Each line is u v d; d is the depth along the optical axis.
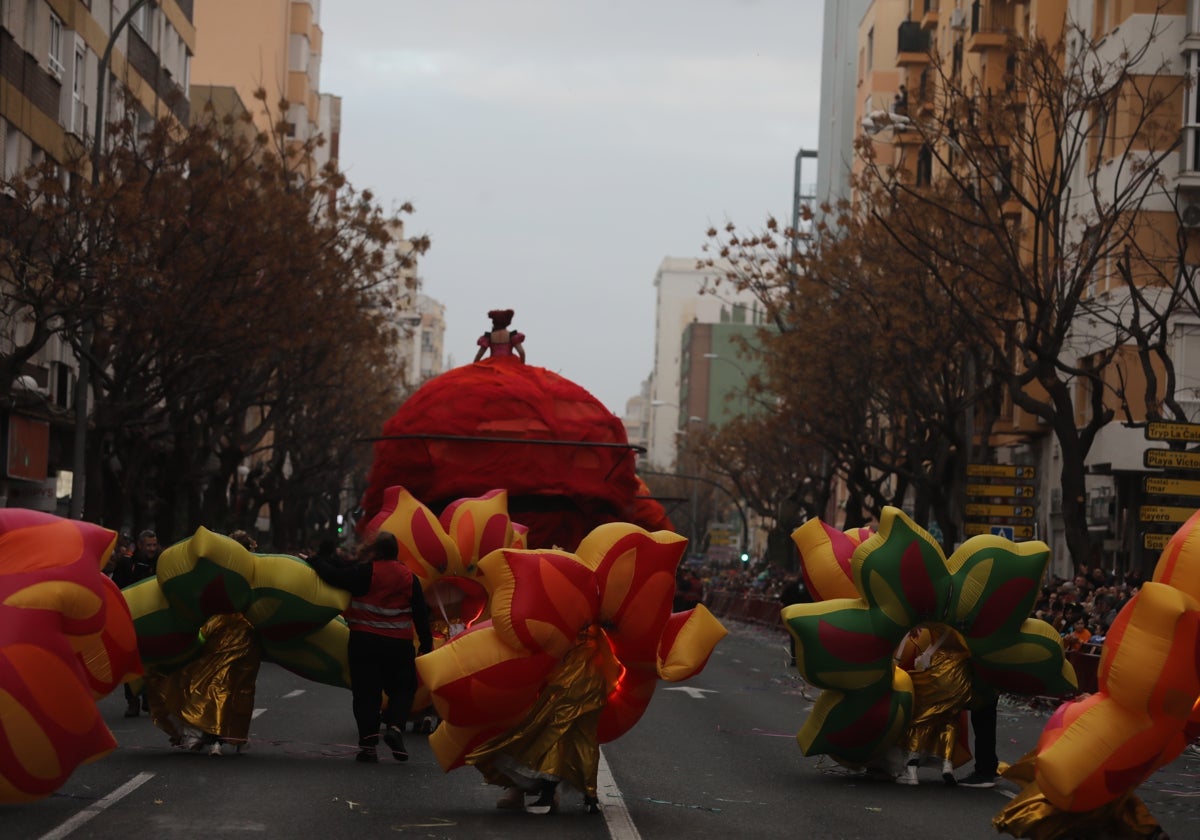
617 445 23.84
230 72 88.75
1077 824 10.99
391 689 15.75
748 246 48.25
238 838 11.20
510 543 20.20
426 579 19.83
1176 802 15.49
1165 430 28.89
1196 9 45.06
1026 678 15.18
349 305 40.50
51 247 31.02
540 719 12.73
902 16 87.38
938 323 40.56
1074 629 28.44
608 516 24.72
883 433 54.47
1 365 30.19
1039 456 55.03
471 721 12.62
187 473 43.75
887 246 42.19
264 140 38.19
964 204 40.22
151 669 15.70
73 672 11.48
